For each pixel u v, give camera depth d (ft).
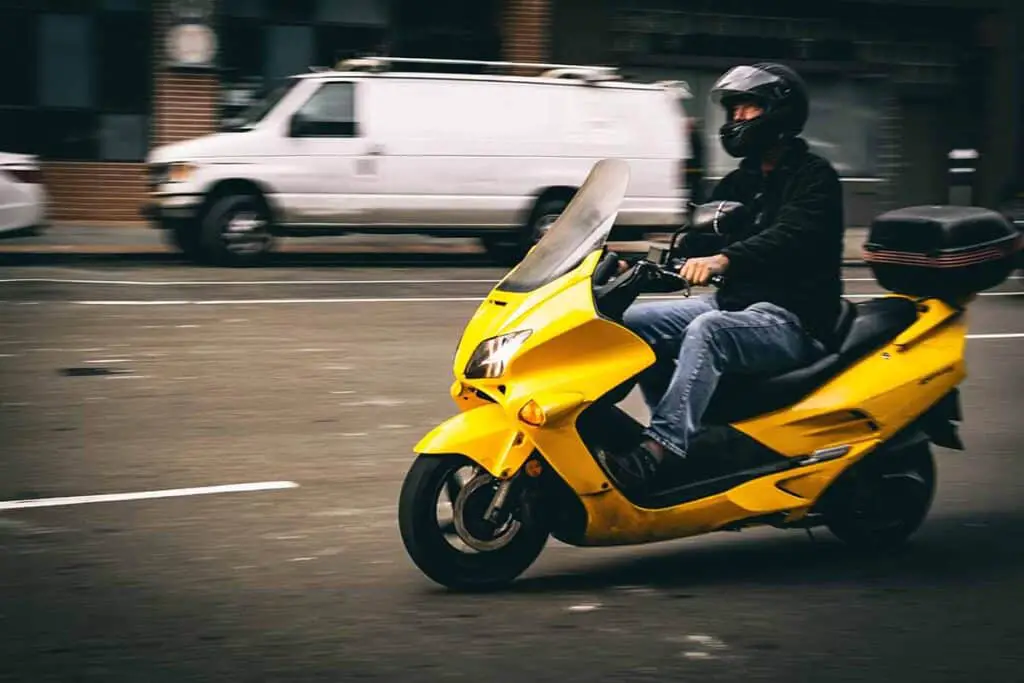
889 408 19.83
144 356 36.99
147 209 60.03
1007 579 19.49
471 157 61.52
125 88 75.66
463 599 18.24
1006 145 95.25
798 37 89.86
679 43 86.58
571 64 83.66
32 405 30.76
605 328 18.02
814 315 19.65
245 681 15.17
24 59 74.33
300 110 59.88
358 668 15.62
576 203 19.12
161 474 24.98
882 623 17.48
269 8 77.30
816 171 19.63
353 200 60.29
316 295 50.14
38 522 21.76
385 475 25.21
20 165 56.54
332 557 20.13
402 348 39.11
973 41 94.27
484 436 17.95
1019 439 29.14
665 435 18.54
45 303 46.19
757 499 19.10
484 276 58.18
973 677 15.65
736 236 20.29
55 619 17.24
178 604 17.89
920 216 20.63
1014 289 57.16
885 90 92.43
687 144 64.08
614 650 16.34
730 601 18.34
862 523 20.68
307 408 30.96
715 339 18.78
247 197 59.21
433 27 80.64
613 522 18.43
